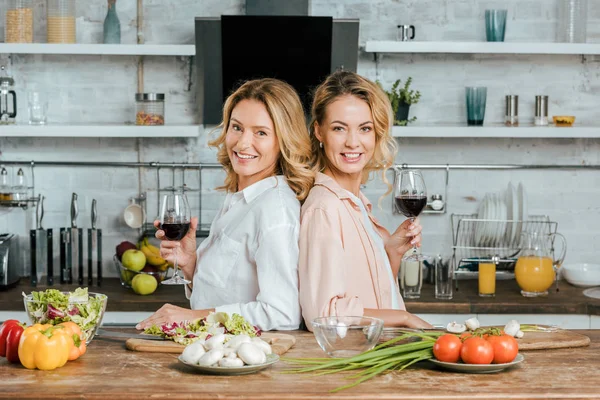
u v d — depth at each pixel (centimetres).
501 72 410
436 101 409
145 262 376
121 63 409
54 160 411
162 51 378
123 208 412
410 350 180
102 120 410
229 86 380
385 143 230
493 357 174
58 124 407
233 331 192
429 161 413
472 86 409
